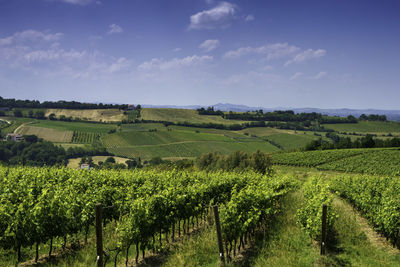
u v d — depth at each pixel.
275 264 8.19
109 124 167.88
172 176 16.38
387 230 10.45
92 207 9.88
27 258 8.59
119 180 15.52
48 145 106.00
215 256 8.95
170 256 8.84
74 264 8.05
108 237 10.30
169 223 9.99
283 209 14.86
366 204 13.51
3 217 7.76
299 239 10.43
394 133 163.38
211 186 14.11
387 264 8.41
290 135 154.88
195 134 150.75
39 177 13.86
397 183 17.39
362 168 55.25
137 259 8.73
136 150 124.00
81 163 96.75
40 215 8.06
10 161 89.12
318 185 15.41
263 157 54.62
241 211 9.87
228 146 133.12
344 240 10.56
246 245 10.30
